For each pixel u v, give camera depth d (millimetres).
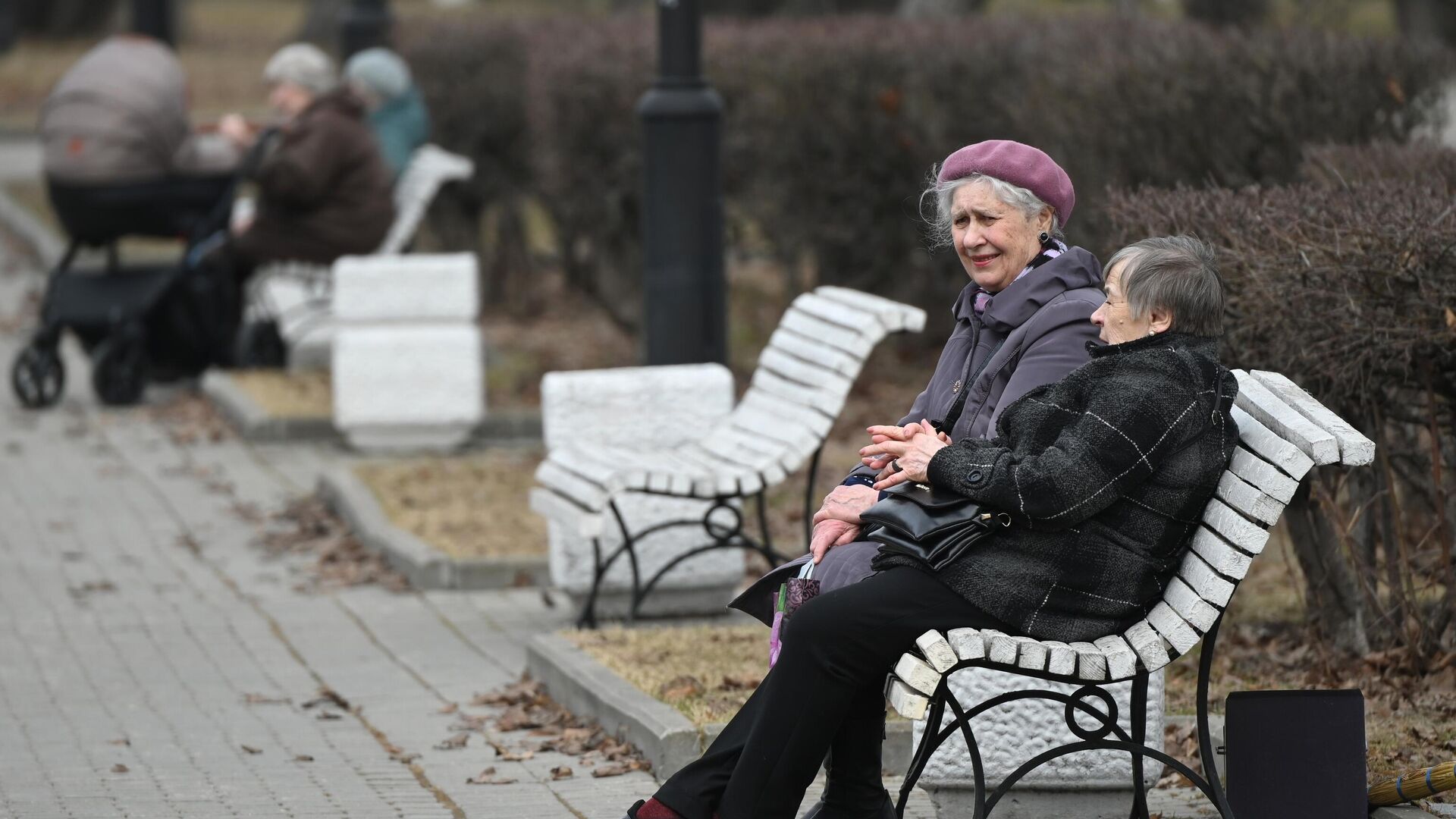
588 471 15086
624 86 28047
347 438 25625
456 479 23156
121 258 43156
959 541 9750
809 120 26312
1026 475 9508
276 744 13500
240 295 29406
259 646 16469
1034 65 22906
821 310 16234
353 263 25219
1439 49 19391
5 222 52531
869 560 10430
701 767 10195
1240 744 10422
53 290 28797
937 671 9445
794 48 26359
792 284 27938
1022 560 9727
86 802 12086
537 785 12406
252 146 28016
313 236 28250
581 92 28703
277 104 28938
